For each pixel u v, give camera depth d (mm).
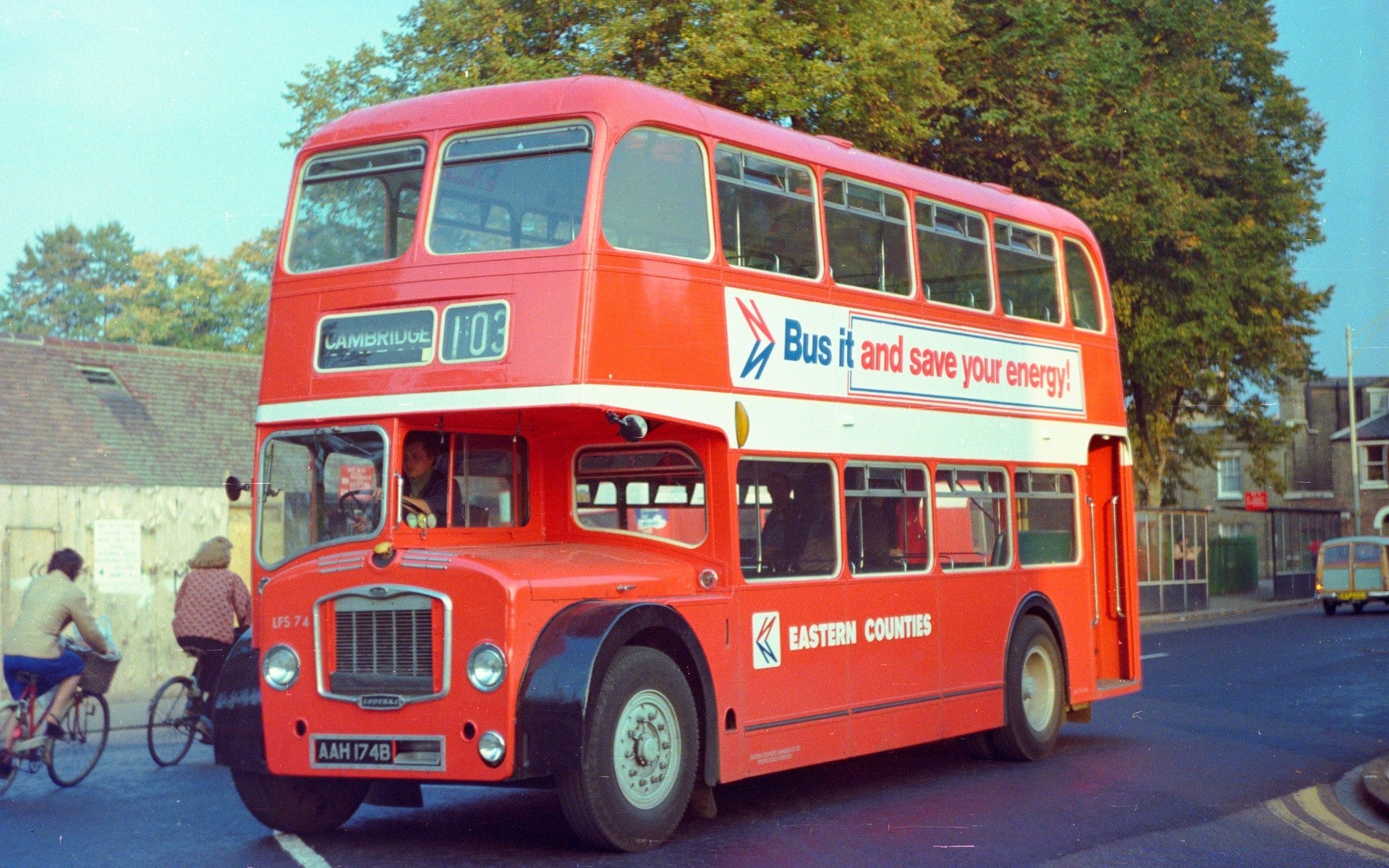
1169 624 37156
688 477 9531
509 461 9469
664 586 9055
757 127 10211
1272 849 8836
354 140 9328
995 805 10359
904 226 11672
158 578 20641
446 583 8195
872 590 10852
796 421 10125
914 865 8203
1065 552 13648
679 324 9102
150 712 12648
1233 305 36781
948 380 11984
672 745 8688
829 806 10336
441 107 9172
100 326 63938
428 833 9234
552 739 7926
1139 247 32344
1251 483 72125
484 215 8844
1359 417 73438
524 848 8617
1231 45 36094
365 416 8773
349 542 8672
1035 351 13320
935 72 25406
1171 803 10500
